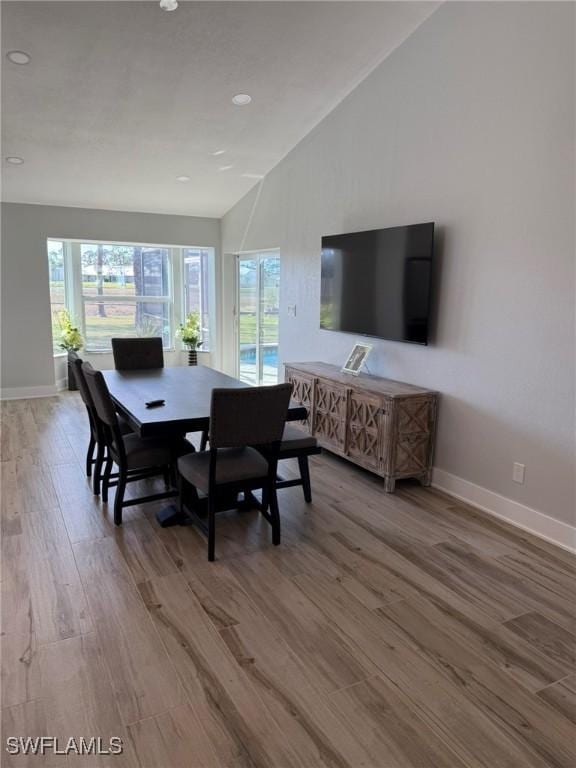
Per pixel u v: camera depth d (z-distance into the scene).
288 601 2.42
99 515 3.30
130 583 2.54
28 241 6.41
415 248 3.74
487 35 3.16
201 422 2.89
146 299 7.92
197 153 5.30
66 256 7.30
